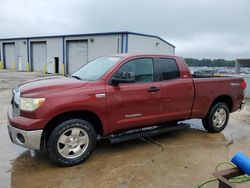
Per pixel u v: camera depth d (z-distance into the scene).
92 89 4.07
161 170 3.94
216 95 5.72
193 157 4.48
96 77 4.36
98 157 4.39
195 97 5.36
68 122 3.91
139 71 4.66
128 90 4.40
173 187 3.45
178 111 5.15
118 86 4.32
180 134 5.87
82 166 4.03
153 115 4.79
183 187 3.46
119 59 4.60
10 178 3.62
